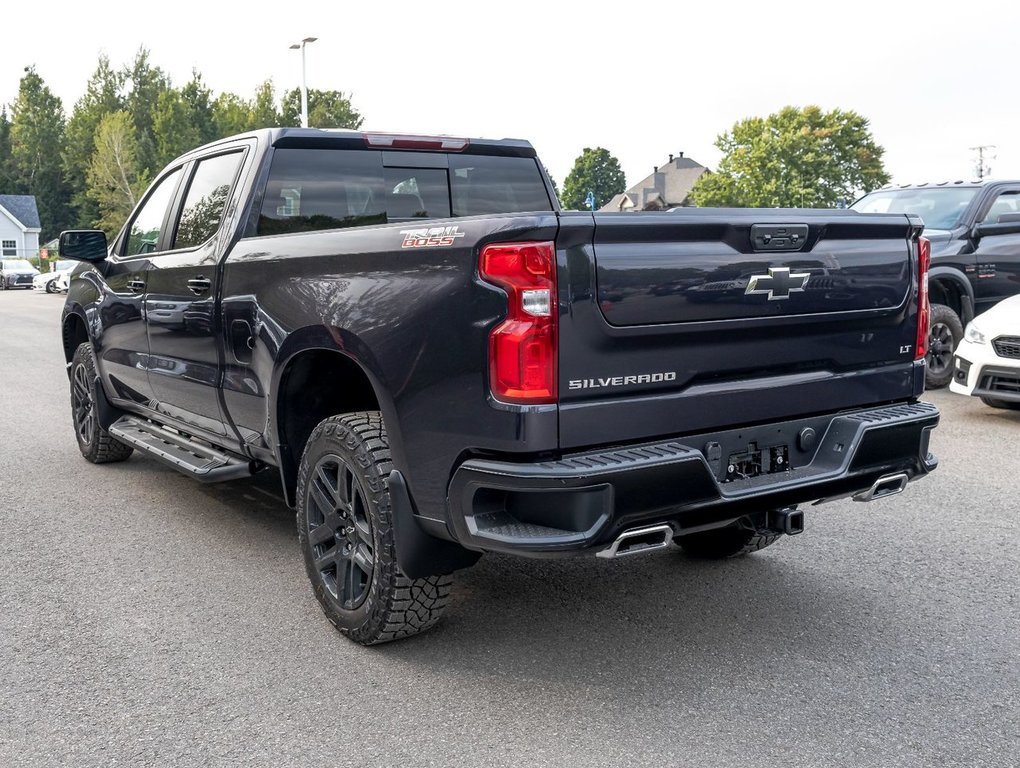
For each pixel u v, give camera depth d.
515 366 2.75
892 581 4.18
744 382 3.18
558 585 4.19
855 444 3.32
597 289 2.80
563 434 2.79
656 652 3.47
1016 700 3.07
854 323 3.46
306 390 3.88
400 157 4.69
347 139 4.49
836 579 4.21
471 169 4.95
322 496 3.62
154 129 65.56
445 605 3.44
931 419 3.57
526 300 2.73
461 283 2.88
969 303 9.54
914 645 3.51
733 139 84.88
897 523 5.03
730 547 4.38
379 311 3.16
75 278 6.51
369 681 3.26
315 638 3.64
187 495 5.79
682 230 2.93
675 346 2.99
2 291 46.84
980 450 6.71
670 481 2.86
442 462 3.00
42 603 4.03
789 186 81.12
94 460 6.58
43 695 3.19
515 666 3.37
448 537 3.04
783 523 3.33
